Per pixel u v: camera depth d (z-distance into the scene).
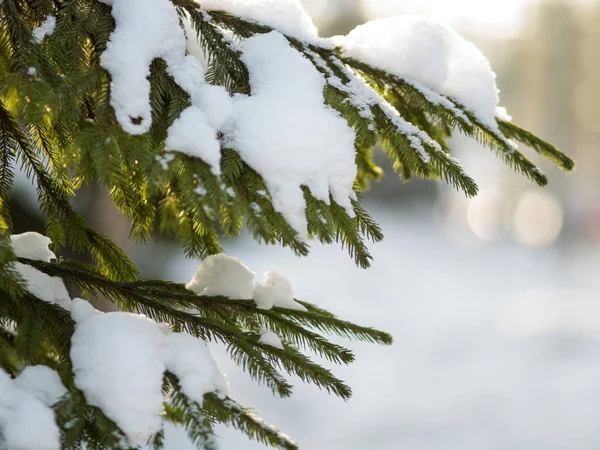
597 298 10.59
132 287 1.93
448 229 21.44
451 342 7.71
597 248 17.92
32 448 1.79
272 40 1.92
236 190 1.85
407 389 5.95
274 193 1.86
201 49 1.95
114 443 1.81
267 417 5.09
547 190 22.72
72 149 1.83
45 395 1.82
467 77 1.99
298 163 1.86
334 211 1.87
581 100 23.14
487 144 1.98
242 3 1.96
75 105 1.84
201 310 1.93
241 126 1.86
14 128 1.94
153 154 1.83
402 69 1.98
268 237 1.83
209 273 1.96
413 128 1.93
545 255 16.91
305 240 1.86
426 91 1.97
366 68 1.97
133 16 1.88
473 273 13.70
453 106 1.97
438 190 23.80
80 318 1.88
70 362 1.85
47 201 1.98
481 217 24.45
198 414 1.83
